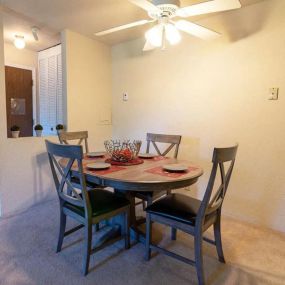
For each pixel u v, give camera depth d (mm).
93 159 2326
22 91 4172
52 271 1738
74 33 3260
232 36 2576
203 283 1574
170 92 3174
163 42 2123
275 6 2283
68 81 3242
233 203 2699
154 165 2119
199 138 2947
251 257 1955
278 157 2377
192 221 1609
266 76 2389
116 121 3906
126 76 3682
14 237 2191
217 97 2746
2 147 2600
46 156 3035
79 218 1789
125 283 1635
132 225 2232
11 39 3645
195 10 1826
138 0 1716
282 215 2389
